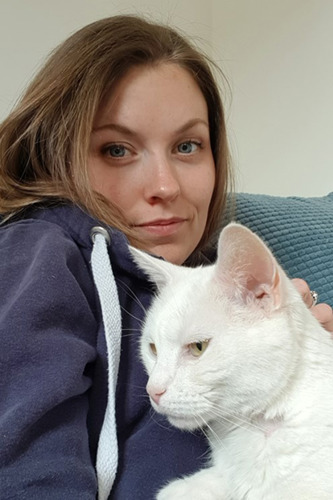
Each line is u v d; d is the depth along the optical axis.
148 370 0.74
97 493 0.60
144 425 0.71
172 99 0.89
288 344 0.66
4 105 1.43
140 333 0.78
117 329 0.67
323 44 1.73
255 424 0.68
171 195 0.89
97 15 1.62
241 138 2.04
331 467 0.62
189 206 0.97
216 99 1.08
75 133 0.83
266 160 1.97
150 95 0.87
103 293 0.68
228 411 0.67
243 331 0.66
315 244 1.21
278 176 1.93
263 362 0.65
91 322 0.66
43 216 0.79
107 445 0.61
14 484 0.48
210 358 0.66
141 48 0.88
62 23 1.53
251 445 0.67
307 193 1.84
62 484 0.51
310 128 1.81
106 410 0.63
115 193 0.88
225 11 2.05
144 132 0.88
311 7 1.74
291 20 1.82
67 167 0.83
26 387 0.52
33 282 0.58
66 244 0.68
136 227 0.91
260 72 1.95
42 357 0.54
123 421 0.69
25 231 0.70
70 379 0.54
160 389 0.67
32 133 0.87
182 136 0.94
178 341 0.69
